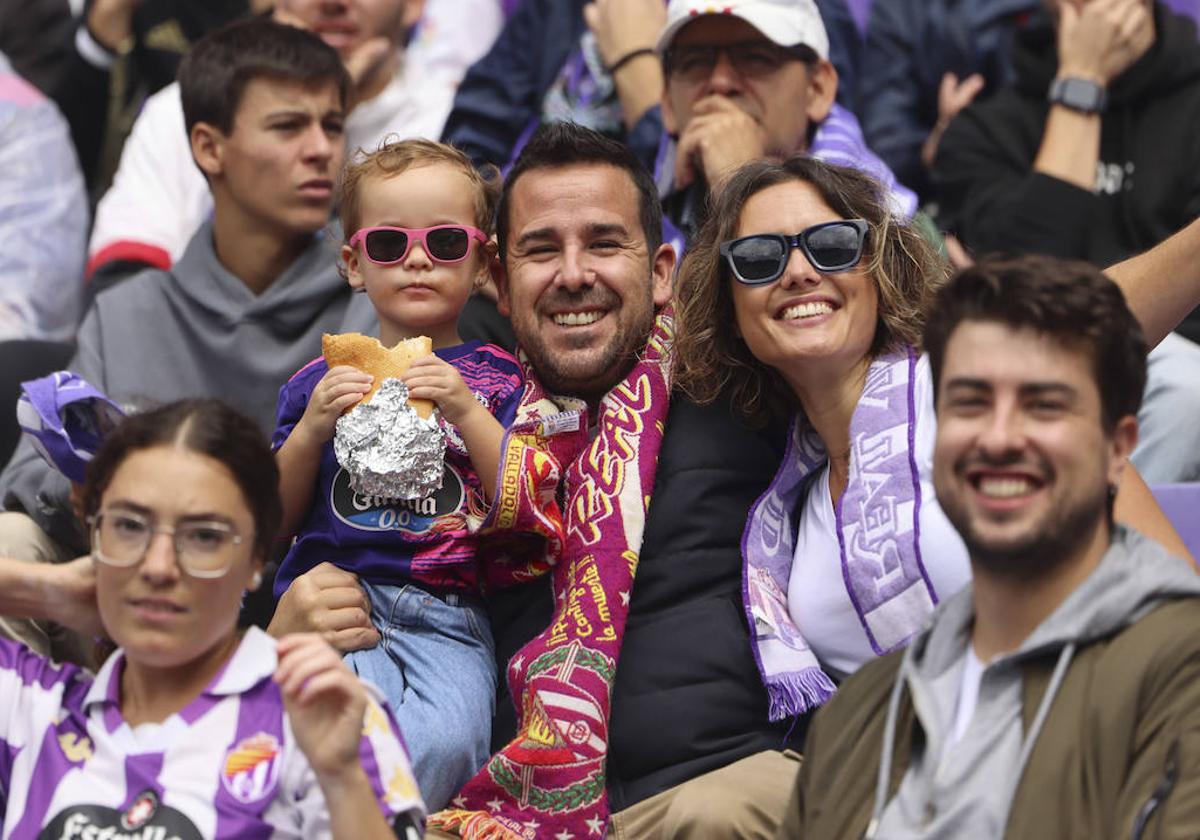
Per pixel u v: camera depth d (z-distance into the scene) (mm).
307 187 17562
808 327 14031
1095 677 9617
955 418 10000
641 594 14305
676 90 18562
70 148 22906
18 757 10688
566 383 14844
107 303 17859
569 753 13211
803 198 14391
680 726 13773
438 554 13914
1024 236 19141
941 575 13391
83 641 15375
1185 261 14016
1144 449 17266
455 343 15141
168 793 10344
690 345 14891
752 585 14141
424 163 14898
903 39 22703
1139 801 9258
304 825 10328
